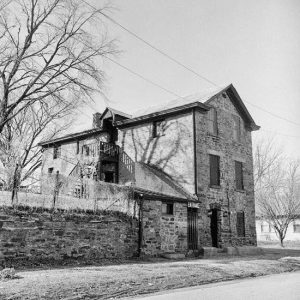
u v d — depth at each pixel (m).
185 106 24.48
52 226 14.65
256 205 42.75
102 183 17.52
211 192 24.48
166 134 25.86
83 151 31.59
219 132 26.28
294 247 34.28
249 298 8.88
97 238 16.31
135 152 27.70
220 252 23.64
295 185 39.03
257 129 29.98
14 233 13.44
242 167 28.11
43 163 35.88
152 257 18.66
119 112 29.81
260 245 37.78
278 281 12.71
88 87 22.06
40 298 8.63
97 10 20.97
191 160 23.91
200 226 23.05
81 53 21.64
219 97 27.08
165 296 9.41
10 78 20.39
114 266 14.23
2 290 8.98
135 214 18.50
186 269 14.34
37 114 27.38
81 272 12.13
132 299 9.11
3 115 20.31
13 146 24.31
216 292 10.02
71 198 15.89
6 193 14.42
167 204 21.20
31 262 13.59
